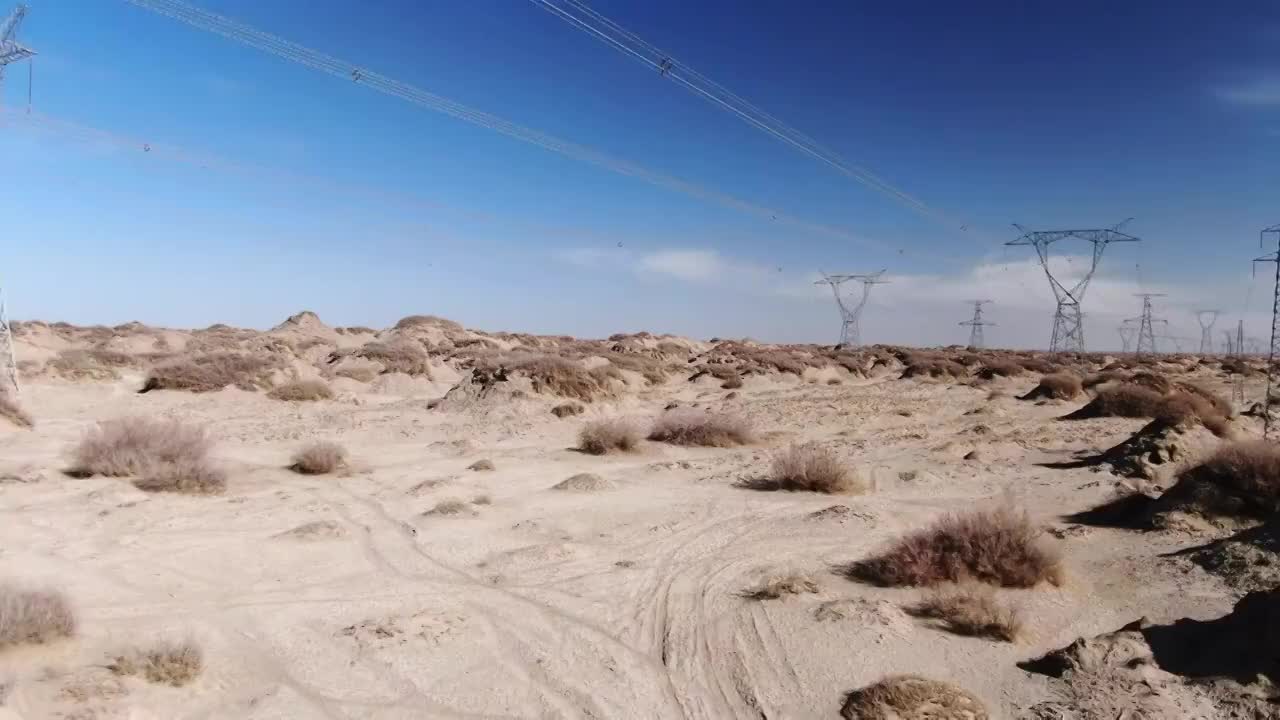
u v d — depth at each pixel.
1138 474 15.56
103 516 12.11
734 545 11.58
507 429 24.39
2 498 13.00
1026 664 7.23
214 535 11.42
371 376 39.62
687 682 7.21
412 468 17.77
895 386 47.38
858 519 12.72
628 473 17.77
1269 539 9.40
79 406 27.27
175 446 15.44
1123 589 9.20
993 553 9.45
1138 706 6.13
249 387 31.66
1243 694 6.08
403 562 10.57
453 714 6.56
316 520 12.58
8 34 23.84
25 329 50.00
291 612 8.60
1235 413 25.83
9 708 5.80
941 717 6.21
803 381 49.59
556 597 9.30
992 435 22.97
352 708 6.55
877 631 7.90
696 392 42.28
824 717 6.46
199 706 6.41
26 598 7.31
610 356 46.00
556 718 6.54
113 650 7.15
